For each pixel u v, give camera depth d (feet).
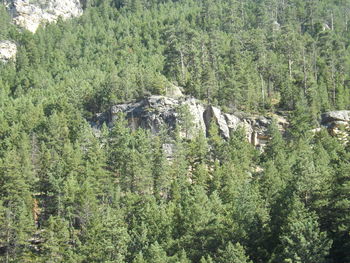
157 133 338.34
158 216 205.16
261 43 435.53
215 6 600.80
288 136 331.98
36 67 509.35
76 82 422.82
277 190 219.20
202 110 359.05
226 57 442.09
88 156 285.43
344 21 638.94
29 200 248.93
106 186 259.80
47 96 428.15
